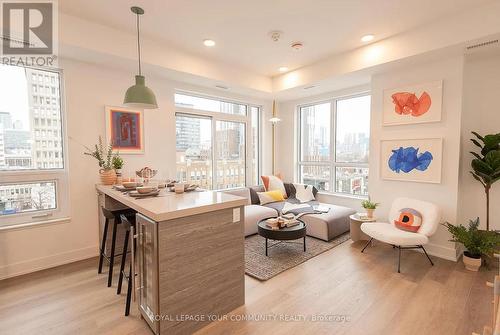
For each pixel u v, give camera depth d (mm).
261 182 5500
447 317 2020
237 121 5121
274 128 5754
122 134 3445
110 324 1955
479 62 3148
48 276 2721
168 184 2947
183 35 3070
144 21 2750
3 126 2770
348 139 4793
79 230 3152
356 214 3824
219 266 2035
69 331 1883
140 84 2484
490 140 2818
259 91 4676
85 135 3160
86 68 3135
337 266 2934
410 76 3338
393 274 2732
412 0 2385
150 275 1869
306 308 2162
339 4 2447
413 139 3334
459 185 3137
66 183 3113
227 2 2404
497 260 3016
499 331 934
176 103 4234
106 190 2736
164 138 3881
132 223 2193
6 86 2775
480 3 2436
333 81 4051
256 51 3561
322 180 5250
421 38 2881
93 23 2752
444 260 3074
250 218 3916
